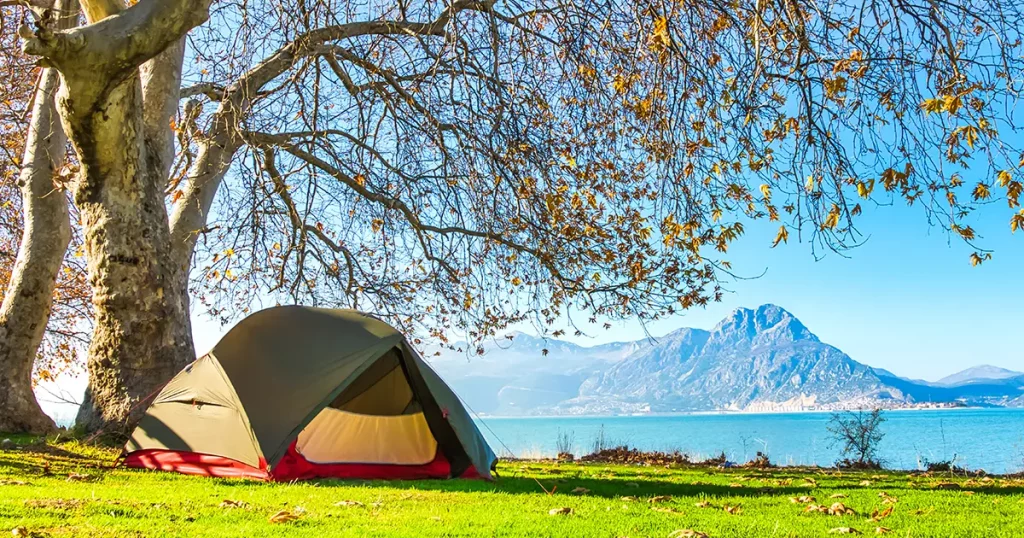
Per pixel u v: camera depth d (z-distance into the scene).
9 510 4.87
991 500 7.13
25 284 12.07
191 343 11.44
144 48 8.07
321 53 11.00
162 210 11.16
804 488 8.30
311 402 8.17
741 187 8.02
